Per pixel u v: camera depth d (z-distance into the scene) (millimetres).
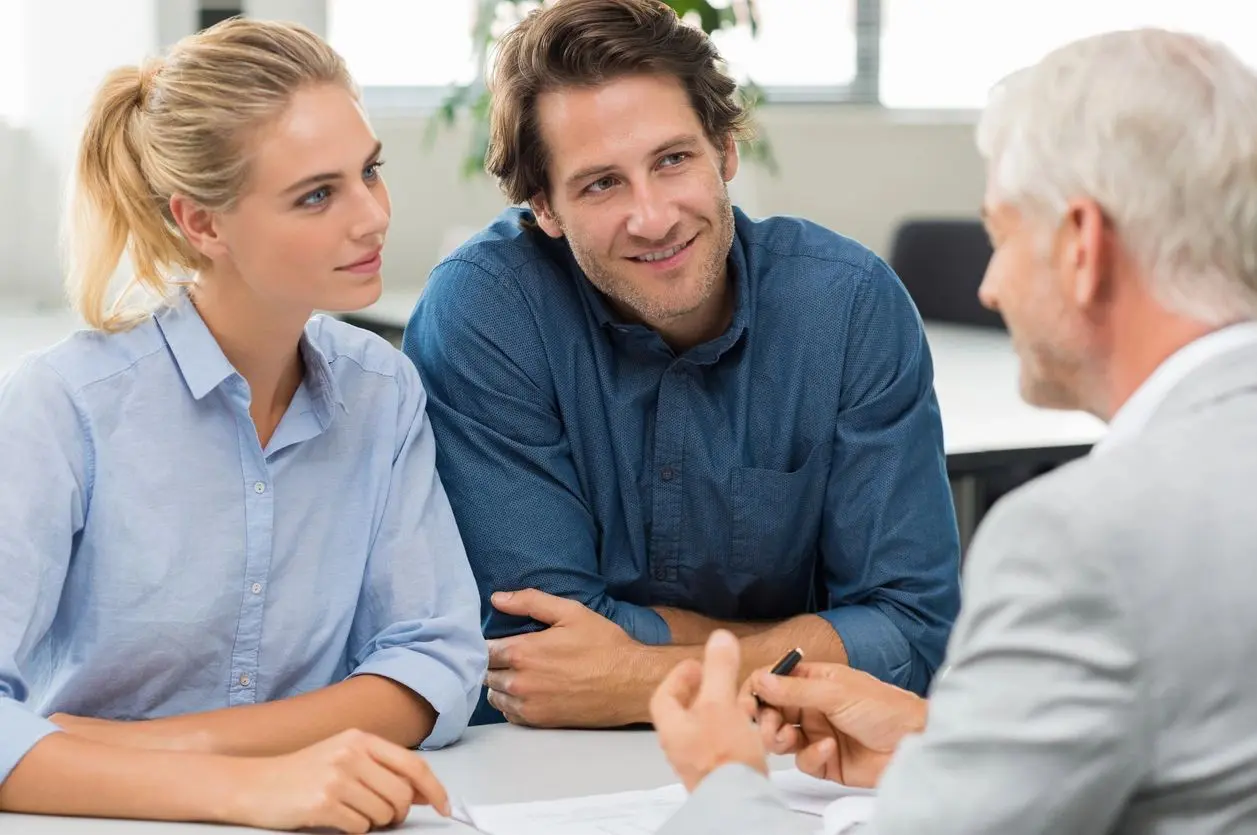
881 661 2719
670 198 2539
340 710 2281
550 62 2553
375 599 2494
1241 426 1385
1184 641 1304
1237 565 1313
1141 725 1314
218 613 2350
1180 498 1339
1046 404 1630
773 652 2666
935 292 7086
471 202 7945
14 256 6840
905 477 2795
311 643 2441
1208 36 1495
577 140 2547
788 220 2912
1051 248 1501
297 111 2180
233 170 2180
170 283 2375
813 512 2830
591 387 2801
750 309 2773
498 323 2779
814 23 8977
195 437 2334
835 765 2160
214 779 1979
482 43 6930
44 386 2254
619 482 2826
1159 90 1433
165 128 2209
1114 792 1334
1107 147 1442
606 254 2602
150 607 2303
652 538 2832
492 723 2861
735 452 2789
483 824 1979
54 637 2340
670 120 2527
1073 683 1327
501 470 2768
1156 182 1424
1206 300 1438
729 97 2627
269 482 2379
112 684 2322
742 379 2787
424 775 1990
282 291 2242
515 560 2734
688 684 1791
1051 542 1348
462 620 2451
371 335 2592
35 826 1961
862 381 2787
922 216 9055
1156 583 1313
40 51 6703
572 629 2578
